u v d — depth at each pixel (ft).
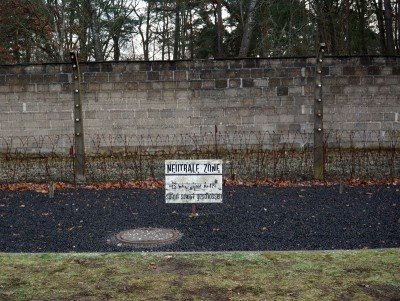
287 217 22.06
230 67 38.83
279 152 37.35
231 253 16.47
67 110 39.27
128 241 18.40
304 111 38.93
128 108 39.22
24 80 39.17
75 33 74.18
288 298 12.64
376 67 38.78
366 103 38.96
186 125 39.24
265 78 38.83
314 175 30.66
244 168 34.01
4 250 17.60
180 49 95.20
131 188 29.04
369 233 19.38
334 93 38.88
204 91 39.01
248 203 24.88
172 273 14.52
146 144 39.37
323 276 14.16
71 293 13.09
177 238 18.97
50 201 25.86
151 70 38.96
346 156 37.32
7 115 39.47
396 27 72.84
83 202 25.55
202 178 22.33
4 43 73.92
